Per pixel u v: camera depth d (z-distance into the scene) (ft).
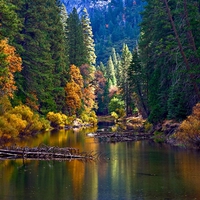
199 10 117.80
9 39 139.33
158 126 138.31
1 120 110.63
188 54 102.94
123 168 71.67
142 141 119.96
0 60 109.91
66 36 263.08
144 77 182.29
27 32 167.73
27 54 162.30
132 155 87.71
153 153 89.97
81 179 62.44
